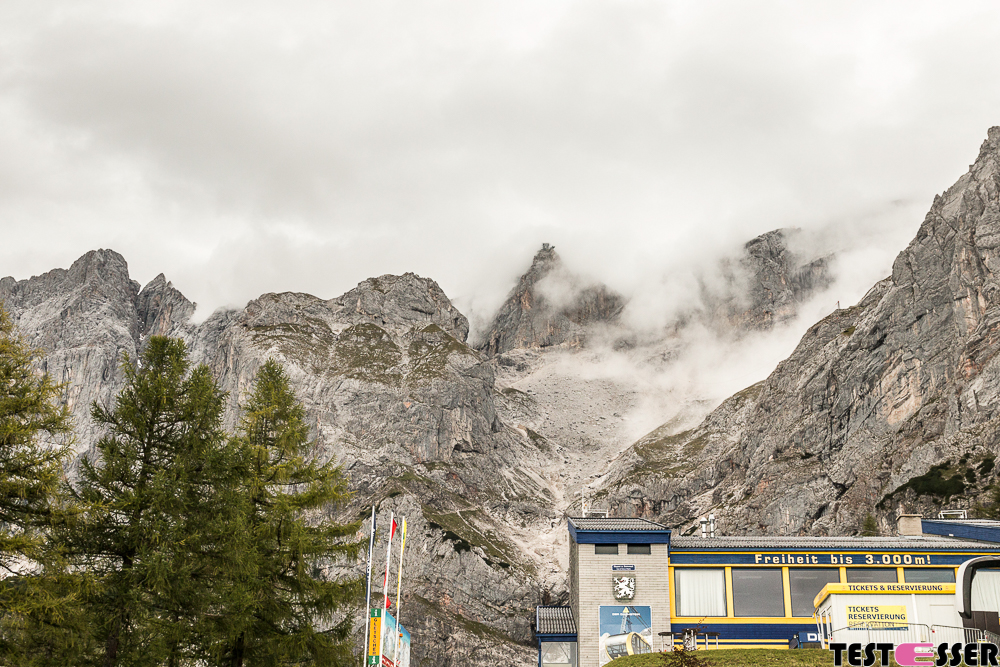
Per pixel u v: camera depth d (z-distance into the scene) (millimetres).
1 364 34938
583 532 65312
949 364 194375
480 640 195375
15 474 33500
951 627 44000
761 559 64812
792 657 46531
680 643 61750
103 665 36406
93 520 37562
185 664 39562
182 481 39062
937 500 153250
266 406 47062
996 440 157625
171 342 43500
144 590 36938
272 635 41344
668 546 65250
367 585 44844
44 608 31906
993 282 190625
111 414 41250
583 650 62594
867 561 64625
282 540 43219
